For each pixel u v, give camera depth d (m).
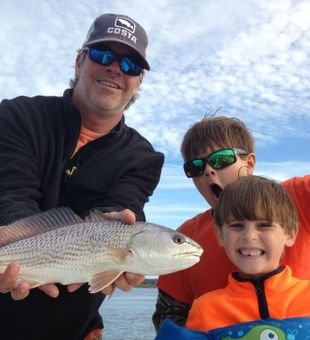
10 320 0.72
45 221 0.61
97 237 0.58
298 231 0.65
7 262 0.58
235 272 0.60
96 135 0.82
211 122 0.76
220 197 0.62
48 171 0.77
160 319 0.73
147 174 0.84
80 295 0.71
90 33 0.84
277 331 0.52
